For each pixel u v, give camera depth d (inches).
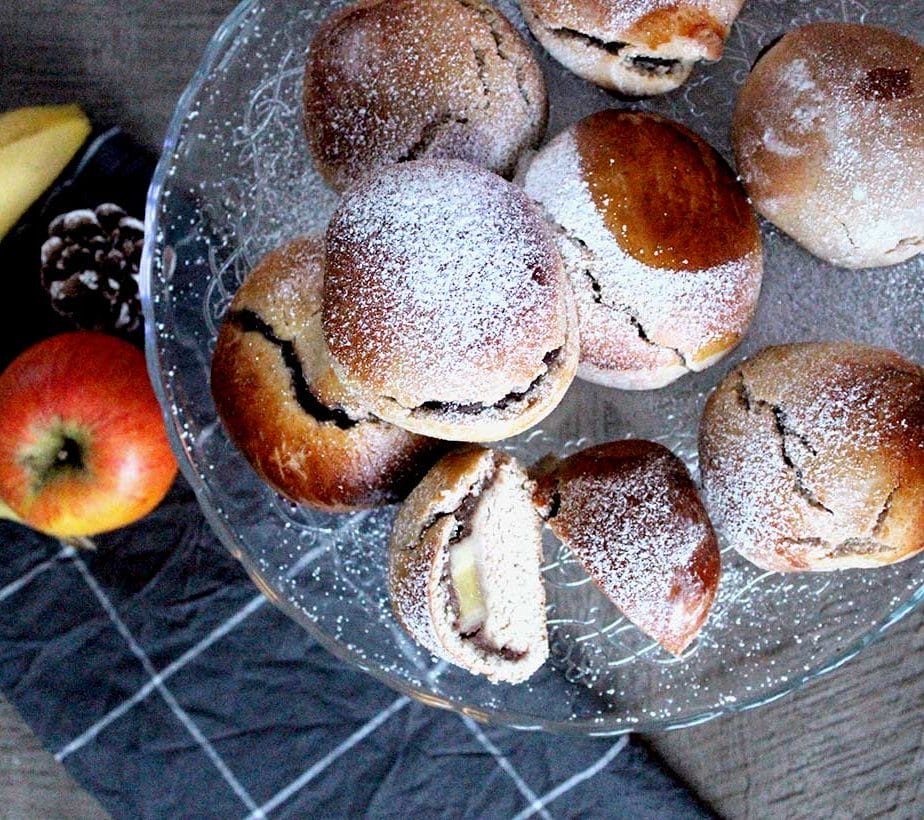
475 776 28.7
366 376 24.3
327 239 24.8
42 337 29.0
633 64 26.1
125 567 28.7
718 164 25.8
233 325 26.1
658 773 28.7
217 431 27.8
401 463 26.0
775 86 25.4
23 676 28.6
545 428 27.4
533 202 25.1
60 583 28.7
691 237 25.1
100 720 28.6
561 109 27.3
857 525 25.0
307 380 25.7
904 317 27.4
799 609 27.7
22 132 27.3
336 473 25.9
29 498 27.6
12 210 27.8
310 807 28.7
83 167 28.6
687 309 25.2
